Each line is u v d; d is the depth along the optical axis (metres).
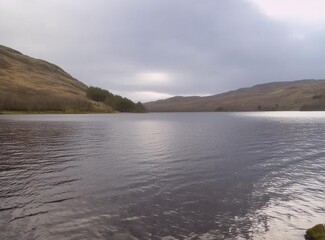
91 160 32.66
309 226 15.23
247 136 62.16
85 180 23.75
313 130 76.25
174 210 17.25
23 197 19.31
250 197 19.64
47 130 70.38
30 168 28.14
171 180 23.97
